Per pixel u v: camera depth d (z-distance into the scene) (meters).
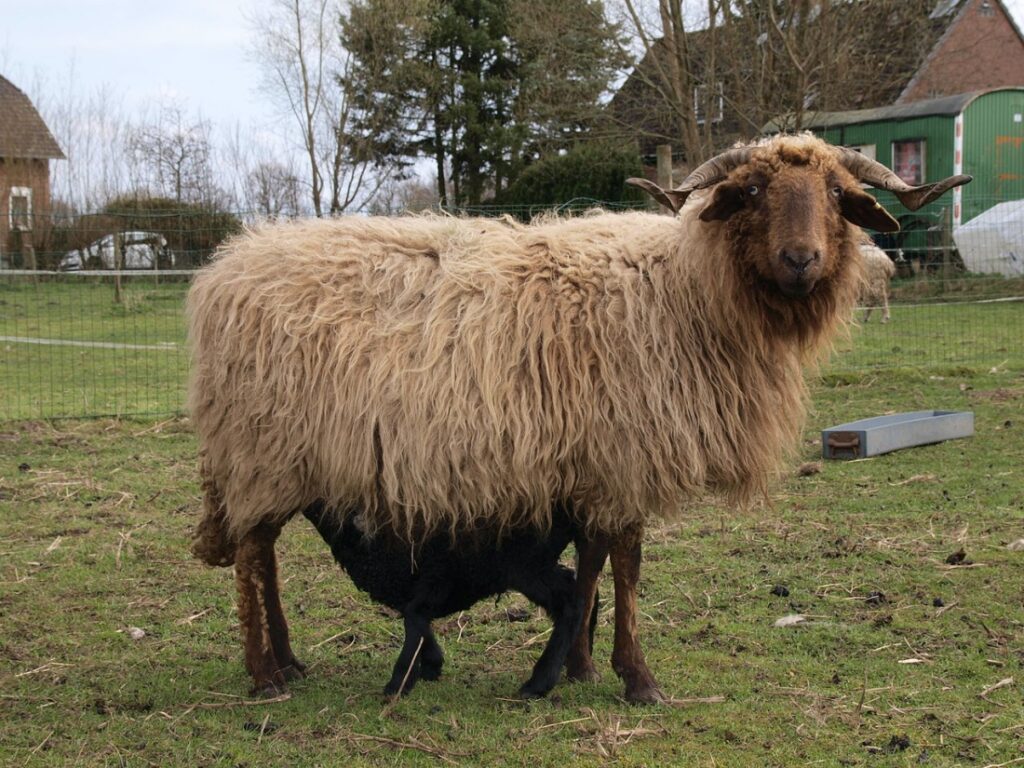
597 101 27.56
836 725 4.23
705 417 4.46
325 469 4.48
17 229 21.66
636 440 4.38
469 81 35.12
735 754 3.98
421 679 4.80
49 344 15.28
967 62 31.09
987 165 23.23
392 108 35.53
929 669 4.77
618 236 4.81
